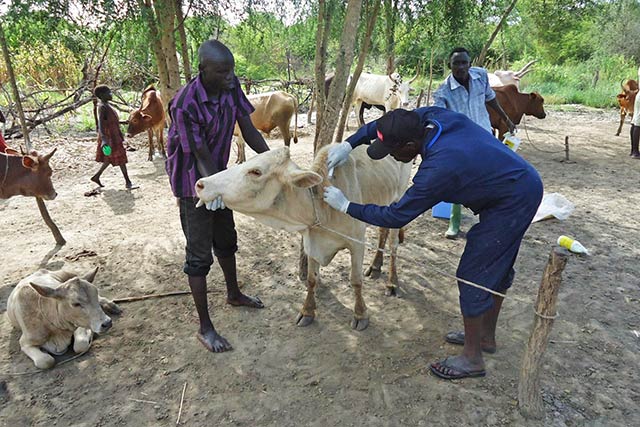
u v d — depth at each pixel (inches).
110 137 277.0
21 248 207.3
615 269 185.9
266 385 127.4
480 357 126.5
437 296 170.1
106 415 118.2
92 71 499.5
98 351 141.6
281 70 707.4
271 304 165.5
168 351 141.2
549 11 358.3
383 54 231.9
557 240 213.0
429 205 109.3
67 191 287.0
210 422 115.8
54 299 131.0
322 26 164.6
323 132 166.9
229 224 149.1
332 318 157.5
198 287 137.9
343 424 114.2
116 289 175.0
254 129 142.3
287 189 122.7
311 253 138.4
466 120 114.5
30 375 131.8
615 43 877.8
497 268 116.6
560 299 164.9
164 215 247.6
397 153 115.6
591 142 424.5
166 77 251.6
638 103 353.4
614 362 133.4
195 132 122.6
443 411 117.0
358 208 113.3
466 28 257.8
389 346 142.8
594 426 112.1
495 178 108.4
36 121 435.5
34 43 192.9
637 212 249.3
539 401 113.8
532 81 861.2
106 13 176.4
